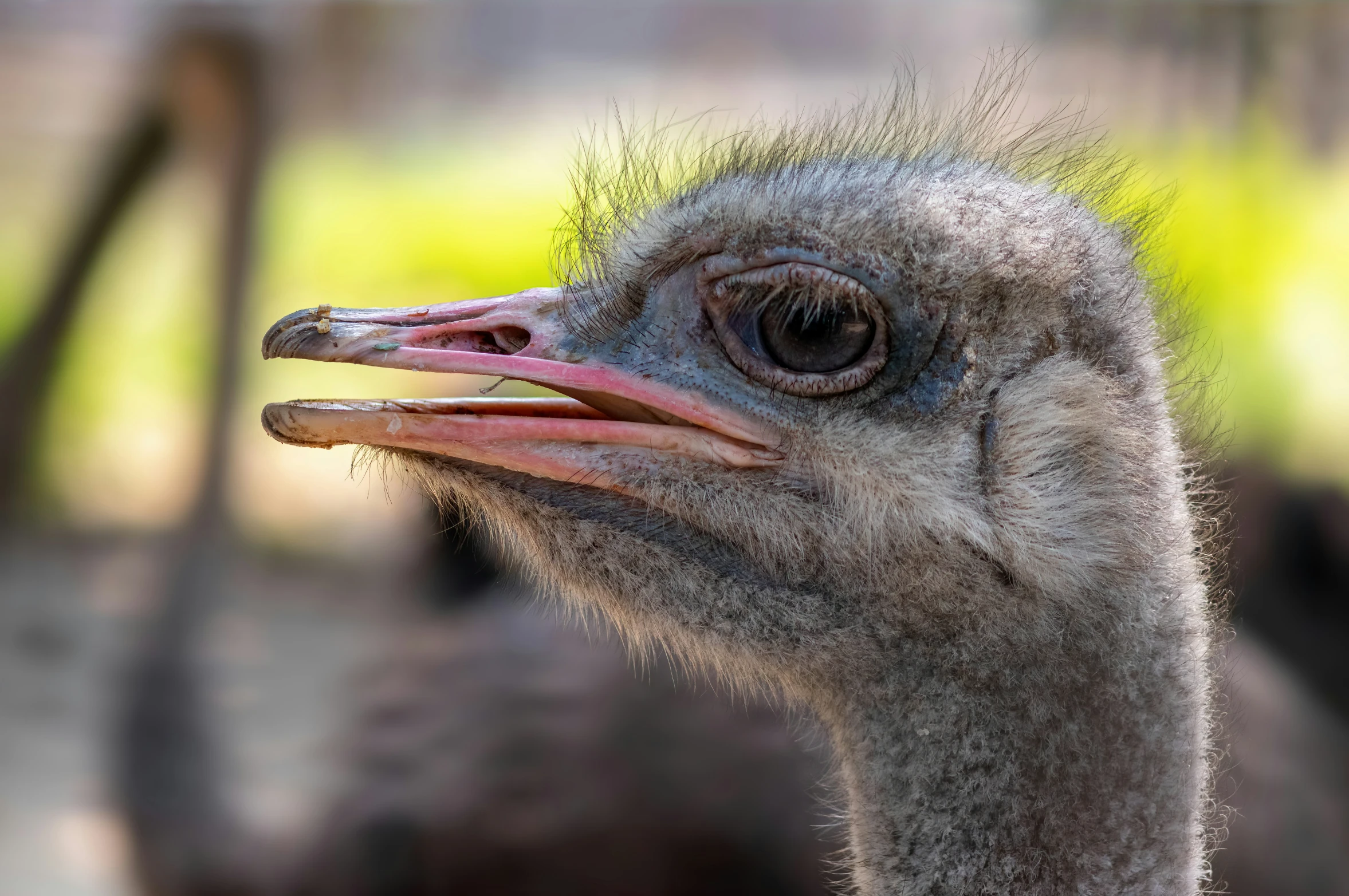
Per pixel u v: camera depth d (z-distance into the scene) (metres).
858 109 8.10
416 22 27.70
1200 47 22.92
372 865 9.42
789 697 6.99
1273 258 21.34
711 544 6.42
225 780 11.34
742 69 27.36
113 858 11.43
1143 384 6.27
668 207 6.62
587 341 6.51
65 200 23.41
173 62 14.57
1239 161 22.39
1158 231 8.25
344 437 6.41
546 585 6.82
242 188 14.48
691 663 7.59
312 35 25.11
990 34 24.84
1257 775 10.01
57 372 16.45
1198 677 6.37
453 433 6.43
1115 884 6.14
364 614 17.84
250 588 18.41
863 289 6.09
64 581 19.19
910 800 6.36
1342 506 12.62
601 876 9.09
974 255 6.04
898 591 6.24
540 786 9.23
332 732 13.05
